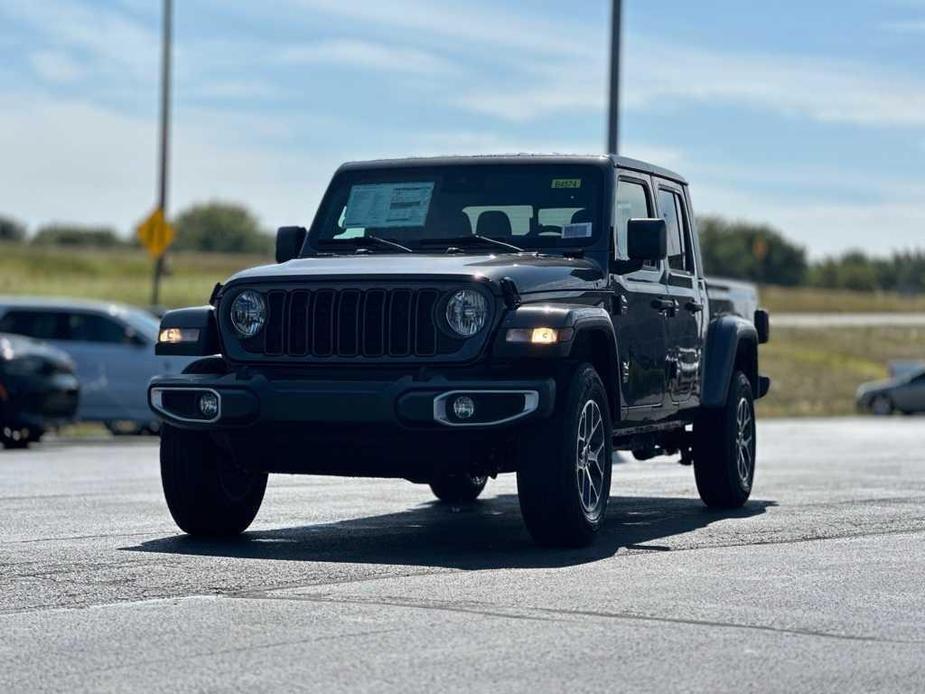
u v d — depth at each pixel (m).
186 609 11.02
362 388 13.70
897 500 19.31
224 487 15.00
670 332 16.89
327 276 14.07
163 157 59.03
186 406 14.24
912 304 150.75
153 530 15.73
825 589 12.00
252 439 14.24
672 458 28.16
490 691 8.64
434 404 13.52
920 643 9.99
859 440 37.72
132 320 38.22
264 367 14.27
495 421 13.51
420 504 18.94
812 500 19.41
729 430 18.39
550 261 14.97
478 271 13.93
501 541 15.09
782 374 83.94
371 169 16.67
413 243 16.08
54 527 15.91
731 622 10.62
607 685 8.79
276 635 10.10
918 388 65.25
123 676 8.99
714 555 13.93
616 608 11.11
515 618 10.70
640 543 14.85
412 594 11.67
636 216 16.62
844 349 98.69
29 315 37.84
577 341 14.81
